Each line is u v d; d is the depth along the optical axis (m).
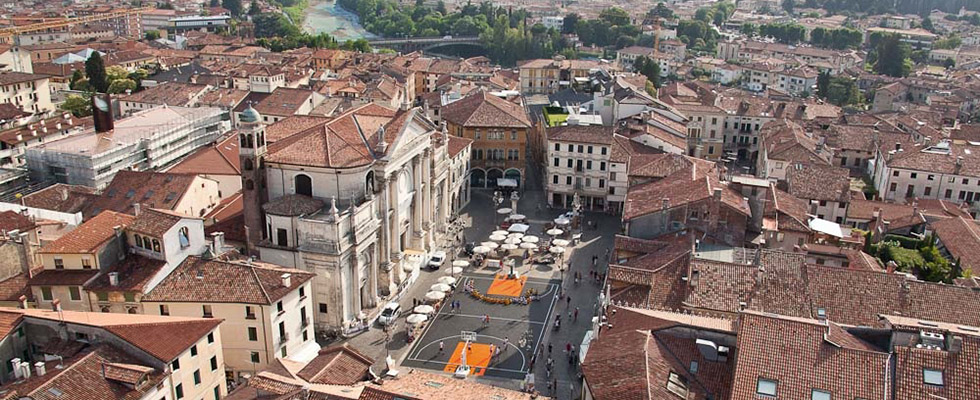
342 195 109.88
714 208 107.62
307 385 69.38
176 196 117.25
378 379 70.94
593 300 116.62
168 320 80.31
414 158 125.12
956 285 87.94
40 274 92.19
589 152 155.50
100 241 92.50
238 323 90.50
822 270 87.44
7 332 74.44
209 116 173.88
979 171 149.62
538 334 106.06
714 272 88.44
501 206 161.88
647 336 68.75
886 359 61.66
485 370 96.50
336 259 102.00
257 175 108.69
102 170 140.25
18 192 135.00
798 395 60.84
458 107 179.25
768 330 65.25
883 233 127.00
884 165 157.75
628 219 111.62
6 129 174.88
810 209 132.25
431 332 106.75
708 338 69.12
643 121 172.00
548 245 138.00
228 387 91.38
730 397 61.88
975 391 58.34
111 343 75.25
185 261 94.69
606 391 63.88
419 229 128.88
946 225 124.88
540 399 67.19
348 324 106.19
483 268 129.25
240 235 112.69
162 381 73.81
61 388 67.75
